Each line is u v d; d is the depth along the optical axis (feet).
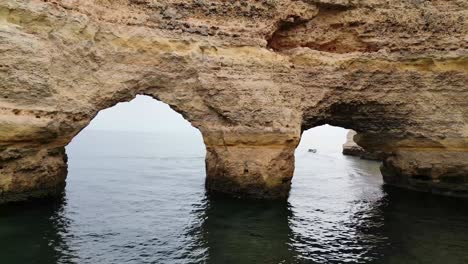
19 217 57.72
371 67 80.89
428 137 81.25
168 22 74.69
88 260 44.75
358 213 71.56
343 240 55.42
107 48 69.77
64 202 70.03
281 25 81.76
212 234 55.72
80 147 242.58
